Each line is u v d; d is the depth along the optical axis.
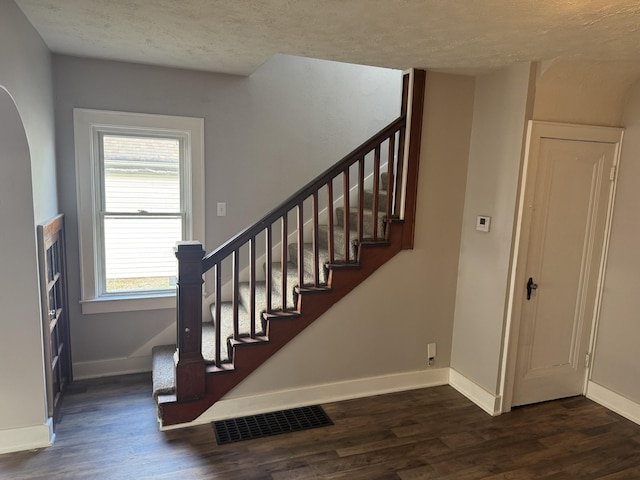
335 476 2.29
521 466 2.43
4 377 2.34
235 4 1.92
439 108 3.01
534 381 3.07
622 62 2.58
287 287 3.12
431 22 2.05
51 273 2.73
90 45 2.68
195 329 2.62
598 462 2.48
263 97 3.50
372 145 2.92
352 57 2.71
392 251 3.06
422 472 2.35
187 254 2.53
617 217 3.00
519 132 2.71
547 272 2.94
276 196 3.65
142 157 3.28
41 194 2.51
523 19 1.96
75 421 2.70
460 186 3.17
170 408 2.63
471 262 3.15
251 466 2.34
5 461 2.30
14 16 2.00
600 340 3.13
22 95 2.13
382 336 3.15
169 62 3.04
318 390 3.03
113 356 3.37
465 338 3.23
